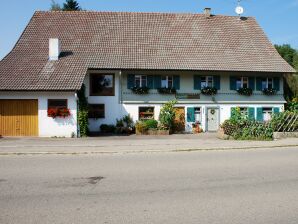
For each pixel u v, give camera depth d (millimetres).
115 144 20500
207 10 37750
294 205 7996
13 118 26422
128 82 31781
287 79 39750
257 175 11414
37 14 35438
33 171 12125
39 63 29109
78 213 7430
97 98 31375
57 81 26547
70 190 9414
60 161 14477
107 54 31859
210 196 8805
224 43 35469
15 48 31250
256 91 34375
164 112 30859
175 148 18547
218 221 6910
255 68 33438
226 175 11414
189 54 33438
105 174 11570
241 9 38656
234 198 8617
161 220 6980
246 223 6801
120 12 36375
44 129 26359
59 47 30953
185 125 32656
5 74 27234
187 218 7098
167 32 35312
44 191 9305
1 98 26250
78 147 19031
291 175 11422
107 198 8617
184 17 37188
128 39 33812
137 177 11086
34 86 25969
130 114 31688
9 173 11766
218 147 19000
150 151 17938
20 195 8906
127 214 7363
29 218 7113
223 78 33656
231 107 33688
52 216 7238
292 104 35344
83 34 33781
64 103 26484
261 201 8344
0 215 7312
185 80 32844
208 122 33250
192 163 13883
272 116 24562
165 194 9000
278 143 20641
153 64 31578
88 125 29422
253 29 37812
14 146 19469
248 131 23625
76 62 29797
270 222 6859
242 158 15281
